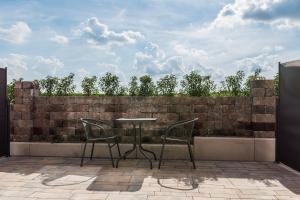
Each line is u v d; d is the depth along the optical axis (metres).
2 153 6.43
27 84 6.66
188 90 6.83
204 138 6.23
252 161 6.13
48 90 7.13
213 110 6.44
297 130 5.17
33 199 3.79
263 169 5.45
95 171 5.26
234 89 6.75
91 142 6.52
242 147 6.16
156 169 5.43
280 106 5.85
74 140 6.74
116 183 4.52
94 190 4.17
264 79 6.12
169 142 6.54
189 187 4.33
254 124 6.16
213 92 6.82
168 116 6.54
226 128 6.41
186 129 6.49
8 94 7.18
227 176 4.95
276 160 5.96
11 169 5.40
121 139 6.64
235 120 6.38
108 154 6.49
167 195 3.96
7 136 6.57
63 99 6.75
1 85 6.36
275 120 6.08
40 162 6.00
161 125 6.55
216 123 6.43
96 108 6.67
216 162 6.04
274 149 6.10
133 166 5.66
